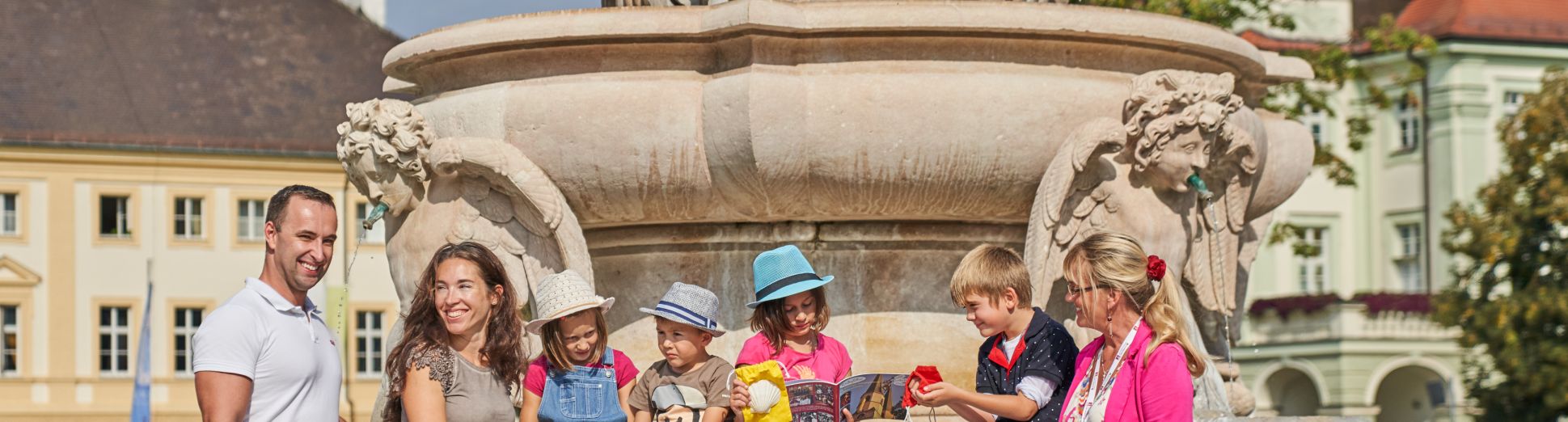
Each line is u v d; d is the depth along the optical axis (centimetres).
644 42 612
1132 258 412
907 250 662
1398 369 3800
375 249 4078
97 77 4047
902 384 475
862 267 659
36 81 3997
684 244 666
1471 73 3822
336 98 4184
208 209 4047
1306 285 4022
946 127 598
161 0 4184
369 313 4038
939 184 612
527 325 490
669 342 505
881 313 658
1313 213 4006
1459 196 3831
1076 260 420
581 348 486
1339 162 2325
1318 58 2212
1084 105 614
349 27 4334
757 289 520
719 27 592
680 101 605
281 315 420
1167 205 638
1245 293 771
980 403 452
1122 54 632
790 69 599
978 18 595
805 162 599
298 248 423
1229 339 714
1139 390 404
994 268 461
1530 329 2644
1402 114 3934
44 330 3953
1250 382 3784
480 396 437
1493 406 2691
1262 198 736
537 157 623
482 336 445
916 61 605
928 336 659
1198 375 415
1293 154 739
